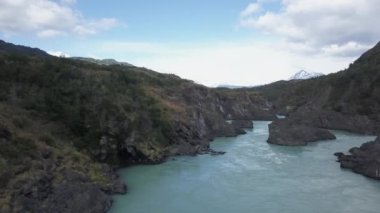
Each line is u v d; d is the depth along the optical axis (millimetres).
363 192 46281
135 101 71812
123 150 59344
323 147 79812
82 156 47938
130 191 46188
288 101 186875
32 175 36875
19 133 43406
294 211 39812
